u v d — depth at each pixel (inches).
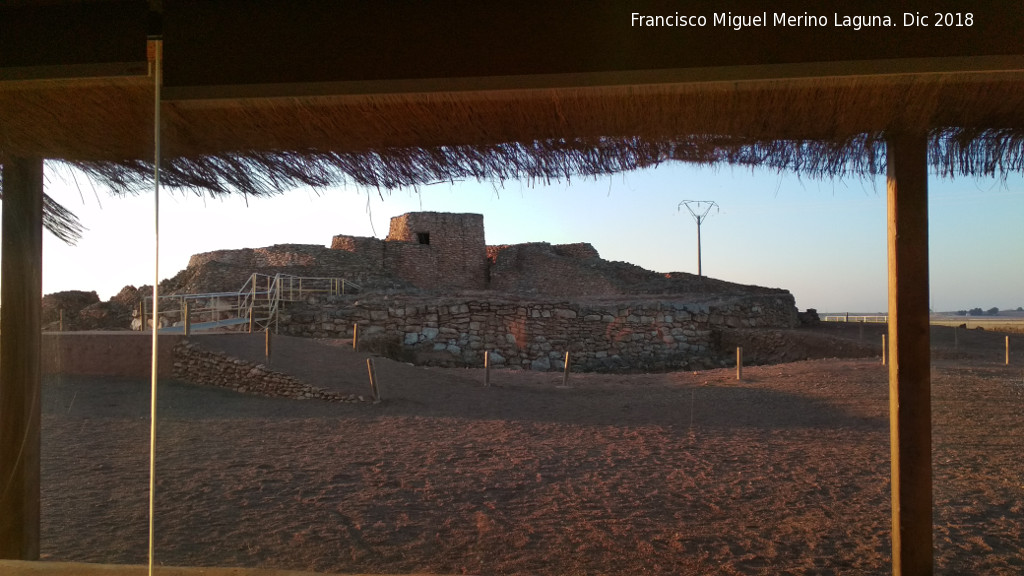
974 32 92.7
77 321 1060.5
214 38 105.6
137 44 106.3
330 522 209.2
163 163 132.5
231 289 1039.0
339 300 911.0
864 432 364.2
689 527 204.8
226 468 281.1
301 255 1268.5
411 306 880.3
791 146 116.8
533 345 887.7
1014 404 444.8
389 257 1402.6
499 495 240.7
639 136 114.8
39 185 138.3
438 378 581.0
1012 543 192.9
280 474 270.7
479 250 1512.1
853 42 94.5
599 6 98.6
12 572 135.8
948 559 180.5
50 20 107.7
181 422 398.0
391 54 102.3
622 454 310.2
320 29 103.4
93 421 400.2
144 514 216.1
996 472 276.2
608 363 885.8
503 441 342.0
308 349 602.2
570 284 1395.2
